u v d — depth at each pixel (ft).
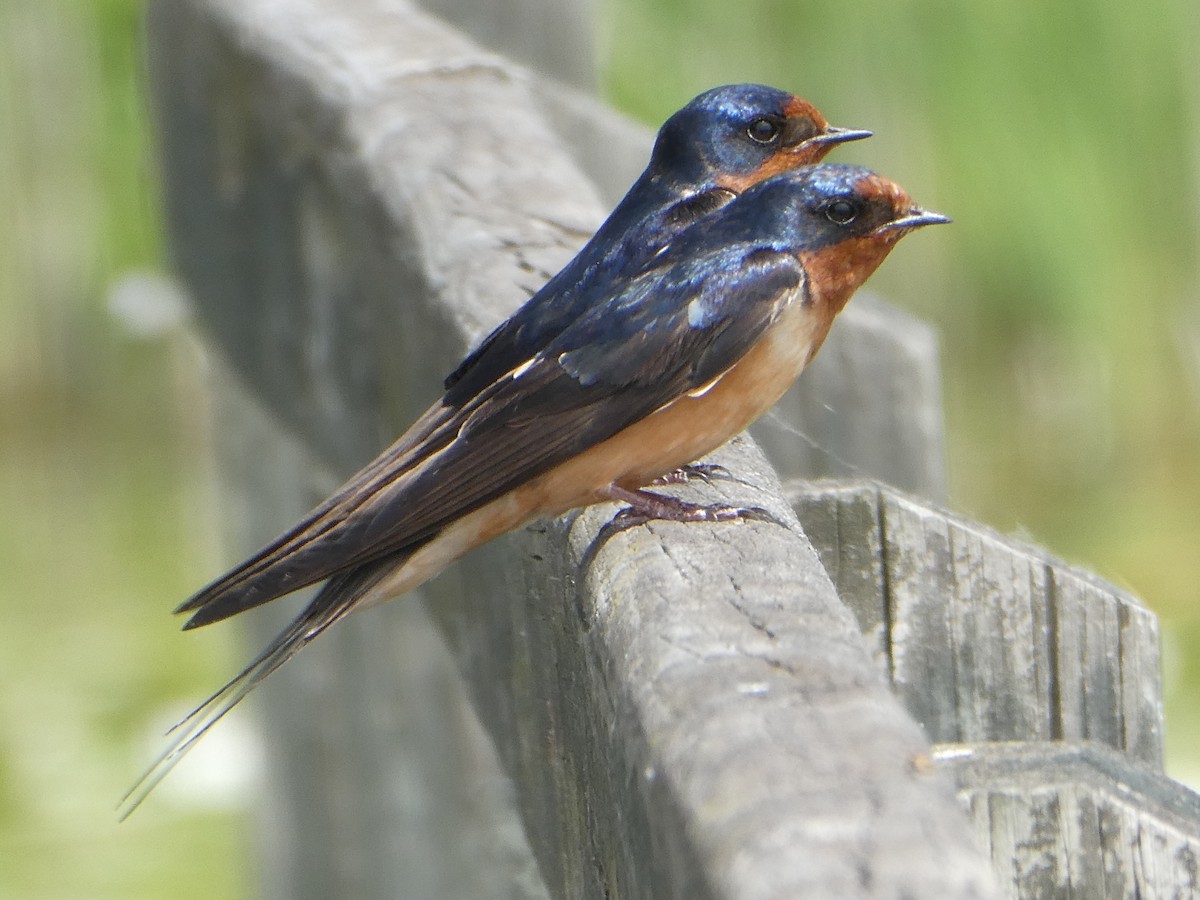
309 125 29.32
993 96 55.11
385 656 32.96
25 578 63.93
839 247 21.79
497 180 24.98
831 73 53.16
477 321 21.80
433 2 36.11
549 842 18.75
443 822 32.45
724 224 21.85
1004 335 62.13
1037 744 14.28
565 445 20.18
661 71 50.34
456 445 20.18
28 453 68.54
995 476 65.98
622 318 20.76
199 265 36.29
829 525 17.87
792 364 21.33
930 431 26.84
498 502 19.88
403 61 28.66
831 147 26.12
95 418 68.95
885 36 53.88
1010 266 58.95
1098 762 14.12
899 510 17.83
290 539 19.30
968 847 9.25
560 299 21.45
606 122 32.40
